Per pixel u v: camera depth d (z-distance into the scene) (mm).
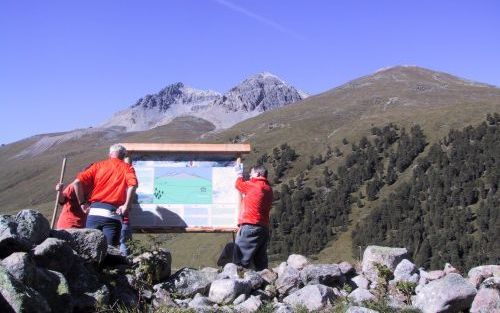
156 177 12039
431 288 7742
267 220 10828
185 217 11914
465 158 183625
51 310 6711
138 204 11883
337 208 188875
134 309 7641
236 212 11984
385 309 7629
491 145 181875
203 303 7953
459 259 135500
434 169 185000
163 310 7605
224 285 8188
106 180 10352
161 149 12031
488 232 140500
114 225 10250
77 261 7707
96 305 7293
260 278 8680
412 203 170000
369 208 184750
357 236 167375
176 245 102250
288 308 7633
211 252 76250
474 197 161500
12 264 6512
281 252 171125
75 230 8273
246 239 10555
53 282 6965
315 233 174250
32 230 7598
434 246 145625
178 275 8664
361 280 9203
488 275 9273
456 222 150500
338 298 8078
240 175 11805
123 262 8711
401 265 9352
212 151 12133
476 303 7633
